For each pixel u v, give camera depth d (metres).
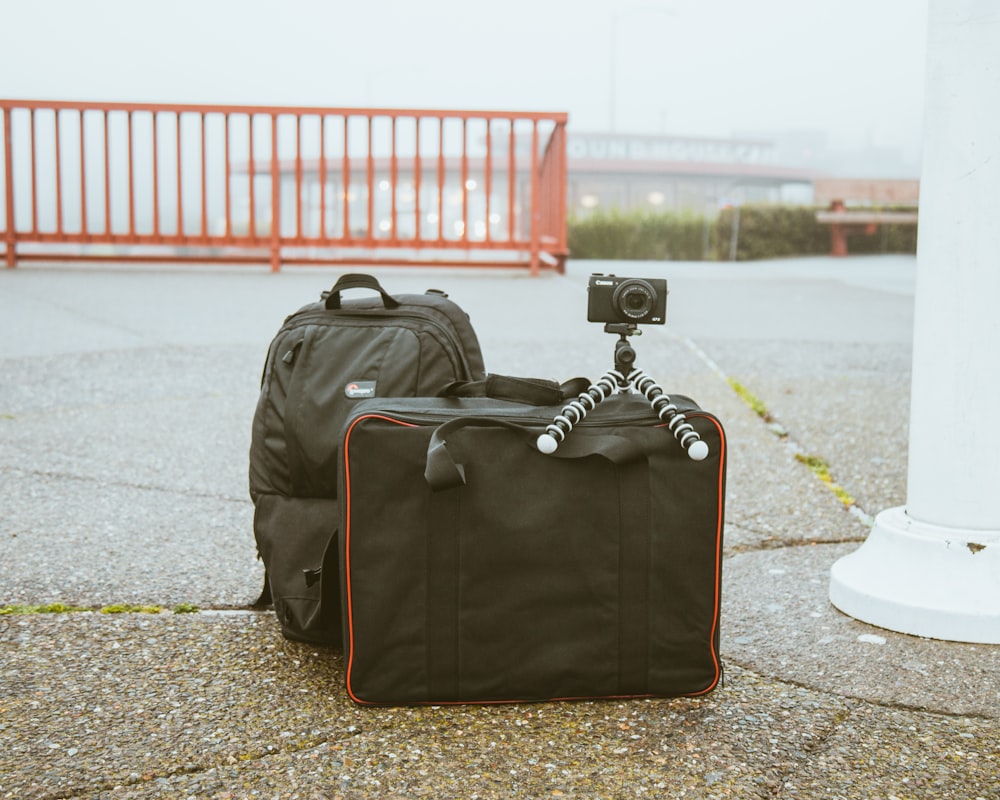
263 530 2.26
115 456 3.62
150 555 2.74
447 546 1.95
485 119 8.33
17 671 2.07
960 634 2.30
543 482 1.96
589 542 1.97
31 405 4.23
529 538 1.95
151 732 1.85
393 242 8.48
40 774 1.70
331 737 1.85
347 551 1.94
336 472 2.19
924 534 2.41
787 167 39.75
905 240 18.47
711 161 39.78
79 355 5.03
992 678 2.13
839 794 1.70
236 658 2.16
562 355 5.14
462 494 1.94
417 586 1.95
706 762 1.79
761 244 17.36
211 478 3.42
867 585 2.43
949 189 2.34
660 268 11.26
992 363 2.34
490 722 1.92
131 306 6.43
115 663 2.12
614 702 2.01
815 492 3.34
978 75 2.29
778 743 1.86
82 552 2.74
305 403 2.23
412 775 1.73
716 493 2.00
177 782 1.70
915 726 1.93
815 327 6.32
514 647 1.97
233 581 2.58
